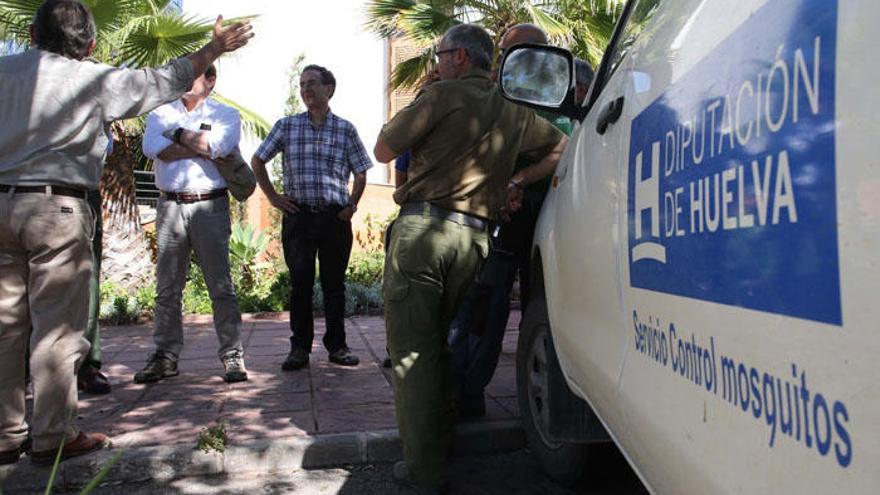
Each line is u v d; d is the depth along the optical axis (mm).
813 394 1060
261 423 4113
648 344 1827
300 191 5230
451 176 3209
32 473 3467
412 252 3205
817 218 1066
